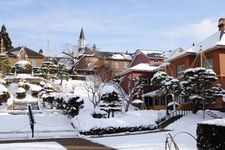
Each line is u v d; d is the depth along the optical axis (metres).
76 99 29.39
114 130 23.84
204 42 39.75
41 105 38.91
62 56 76.31
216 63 35.00
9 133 22.98
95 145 16.98
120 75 56.88
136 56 60.78
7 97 39.16
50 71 55.97
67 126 26.47
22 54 71.94
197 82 28.91
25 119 28.00
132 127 24.42
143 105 46.47
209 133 9.93
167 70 44.69
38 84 48.03
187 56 38.91
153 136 20.36
